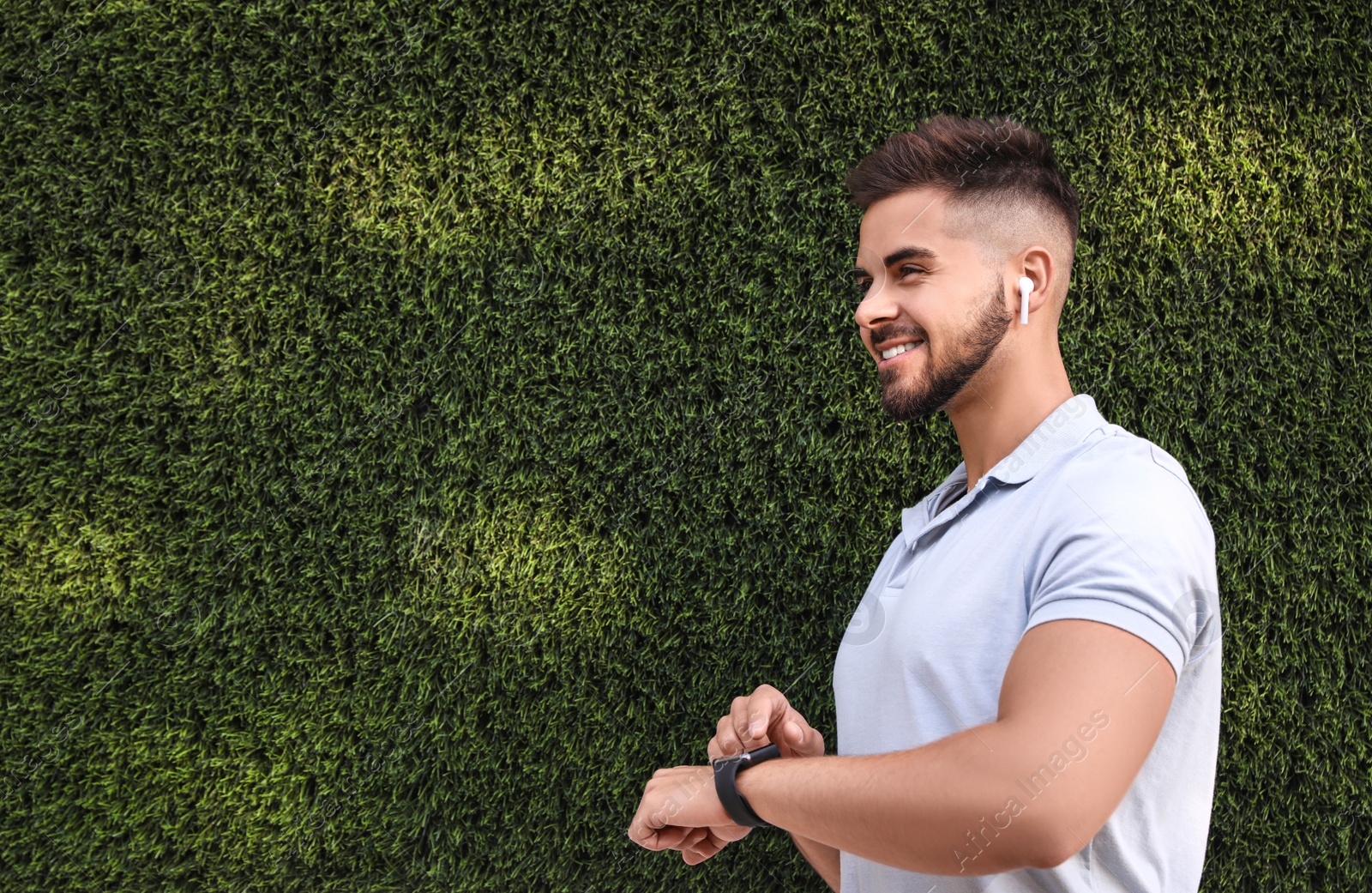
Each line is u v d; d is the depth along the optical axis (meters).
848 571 1.69
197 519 1.63
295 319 1.66
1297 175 1.76
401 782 1.64
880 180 0.94
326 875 1.64
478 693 1.66
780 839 1.68
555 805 1.66
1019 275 0.91
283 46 1.65
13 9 1.62
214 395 1.64
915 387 0.91
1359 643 1.73
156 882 1.62
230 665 1.63
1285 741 1.70
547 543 1.67
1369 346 1.75
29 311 1.62
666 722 1.68
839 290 1.71
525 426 1.67
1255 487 1.72
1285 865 1.70
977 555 0.82
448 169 1.68
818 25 1.71
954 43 1.73
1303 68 1.75
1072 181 1.73
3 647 1.59
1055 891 0.75
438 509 1.67
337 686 1.64
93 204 1.63
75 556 1.61
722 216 1.70
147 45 1.64
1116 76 1.75
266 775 1.63
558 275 1.69
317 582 1.64
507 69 1.69
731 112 1.71
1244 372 1.74
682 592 1.68
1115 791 0.58
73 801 1.60
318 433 1.65
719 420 1.70
